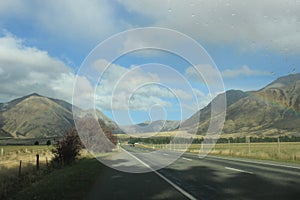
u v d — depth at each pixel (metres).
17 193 13.78
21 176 19.20
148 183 15.75
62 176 19.23
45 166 26.72
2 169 23.31
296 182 14.35
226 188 13.09
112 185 15.29
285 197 10.70
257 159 32.09
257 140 92.56
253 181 15.00
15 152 63.38
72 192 13.15
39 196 12.25
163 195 11.90
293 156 31.80
